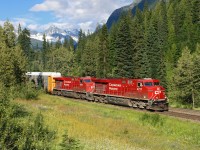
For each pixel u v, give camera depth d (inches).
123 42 3385.8
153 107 1425.9
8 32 1914.4
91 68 4311.0
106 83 1772.9
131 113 1365.7
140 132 1053.2
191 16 5708.7
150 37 3986.2
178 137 1035.3
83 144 700.7
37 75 2539.4
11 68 1504.7
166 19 5698.8
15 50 1815.9
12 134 447.2
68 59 4884.4
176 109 1456.7
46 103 1542.8
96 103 1749.5
